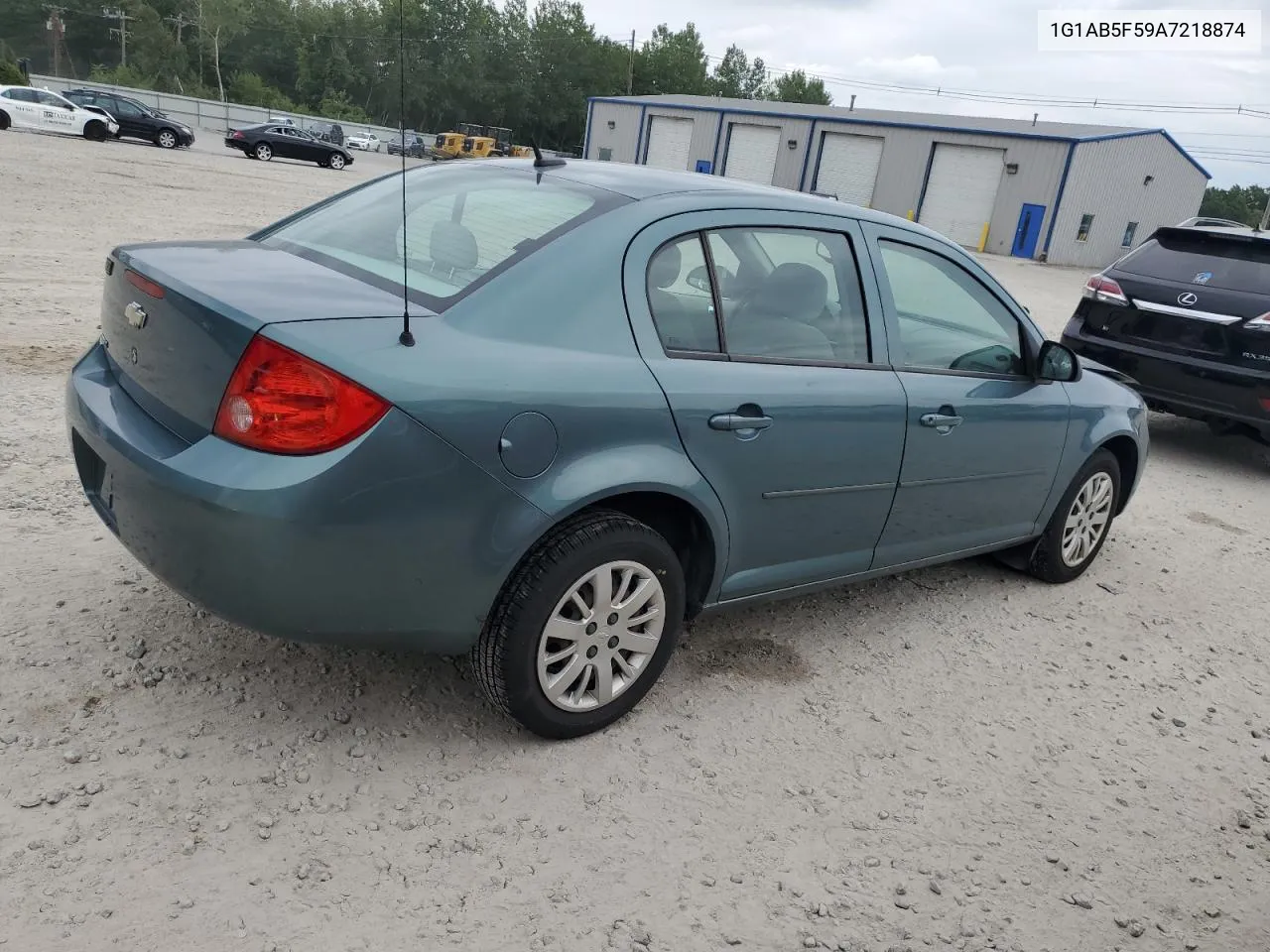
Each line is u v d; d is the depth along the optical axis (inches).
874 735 129.6
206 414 94.7
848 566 144.1
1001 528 170.6
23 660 117.2
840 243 137.3
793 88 4753.9
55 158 805.2
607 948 88.3
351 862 93.9
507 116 3462.1
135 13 3698.3
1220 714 148.9
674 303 116.4
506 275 105.5
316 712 115.8
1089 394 180.2
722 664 142.0
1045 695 147.3
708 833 105.5
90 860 89.2
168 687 116.4
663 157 2010.3
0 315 286.8
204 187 747.4
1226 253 294.2
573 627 111.0
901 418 138.6
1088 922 100.8
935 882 102.9
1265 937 102.1
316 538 90.7
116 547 149.7
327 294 101.2
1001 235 1563.7
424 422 93.3
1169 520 246.2
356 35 2970.0
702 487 116.5
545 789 108.4
